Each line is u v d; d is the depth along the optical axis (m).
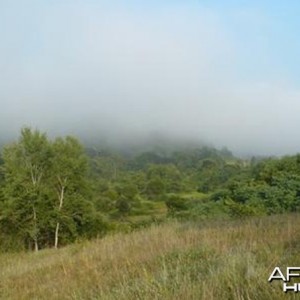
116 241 12.87
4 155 46.72
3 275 12.34
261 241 7.98
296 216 12.90
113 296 6.49
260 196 23.61
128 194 91.12
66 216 46.25
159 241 10.42
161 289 5.76
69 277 9.54
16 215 45.00
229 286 5.18
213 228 11.84
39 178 46.94
